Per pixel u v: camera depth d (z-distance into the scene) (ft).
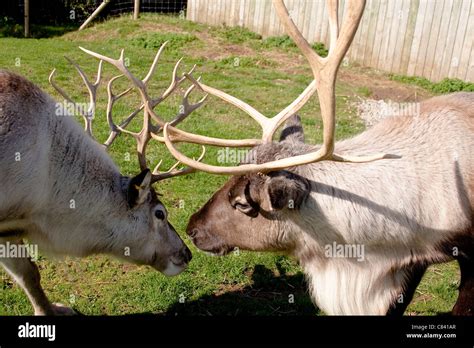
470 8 40.55
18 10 61.57
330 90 11.28
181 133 14.01
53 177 13.16
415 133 13.29
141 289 16.94
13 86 12.69
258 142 13.70
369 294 13.50
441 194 12.71
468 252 13.14
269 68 44.39
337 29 11.62
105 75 38.19
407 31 43.60
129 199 13.83
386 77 43.57
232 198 13.33
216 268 18.12
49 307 15.24
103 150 14.29
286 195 12.32
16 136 12.40
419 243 13.00
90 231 13.93
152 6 60.80
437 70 42.70
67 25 60.95
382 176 12.75
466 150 12.95
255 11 52.44
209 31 52.75
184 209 21.12
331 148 11.75
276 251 13.94
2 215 12.76
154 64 16.02
